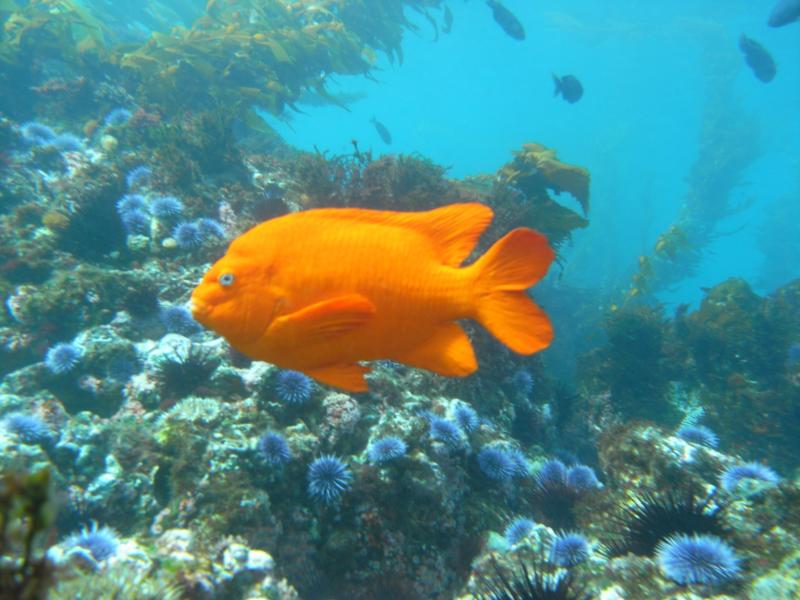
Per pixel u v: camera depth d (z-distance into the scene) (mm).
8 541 274
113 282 1065
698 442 1027
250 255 369
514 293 337
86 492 751
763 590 567
